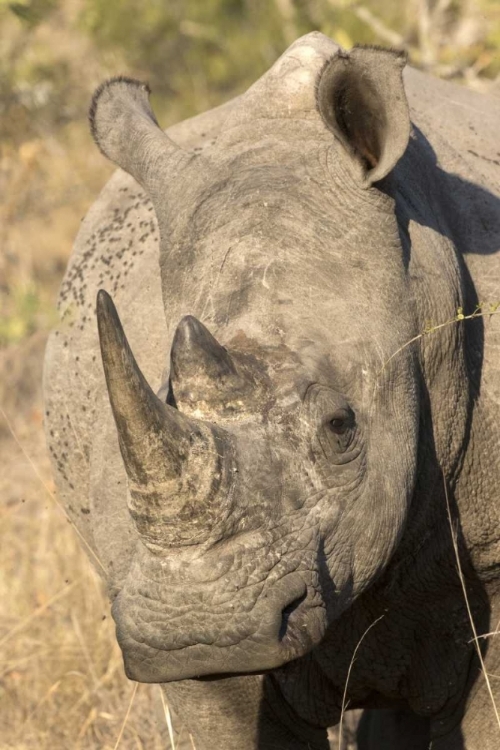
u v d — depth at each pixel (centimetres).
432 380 1349
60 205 3450
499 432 1434
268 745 1523
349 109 1266
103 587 2177
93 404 1691
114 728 1939
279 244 1238
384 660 1509
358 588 1227
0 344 2089
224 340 1193
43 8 3562
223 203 1283
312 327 1207
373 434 1229
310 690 1530
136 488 1101
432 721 1558
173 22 4091
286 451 1152
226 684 1490
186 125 1762
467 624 1491
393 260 1277
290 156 1307
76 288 1773
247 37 4059
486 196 1523
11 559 2380
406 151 1414
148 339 1520
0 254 3269
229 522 1109
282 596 1122
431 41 2972
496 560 1458
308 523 1155
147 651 1119
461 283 1402
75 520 1814
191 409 1142
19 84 3662
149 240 1666
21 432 2839
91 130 1463
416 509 1384
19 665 2106
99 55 3984
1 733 1981
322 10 3762
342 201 1271
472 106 1772
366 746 1831
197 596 1104
